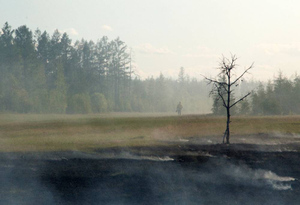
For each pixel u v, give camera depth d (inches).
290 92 3814.0
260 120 2349.9
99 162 959.0
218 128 1865.2
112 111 5388.8
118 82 6003.9
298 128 1860.2
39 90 4345.5
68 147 1199.6
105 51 5920.3
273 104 3624.5
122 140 1393.9
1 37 4608.8
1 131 1700.3
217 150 1164.5
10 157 1021.8
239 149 1184.8
